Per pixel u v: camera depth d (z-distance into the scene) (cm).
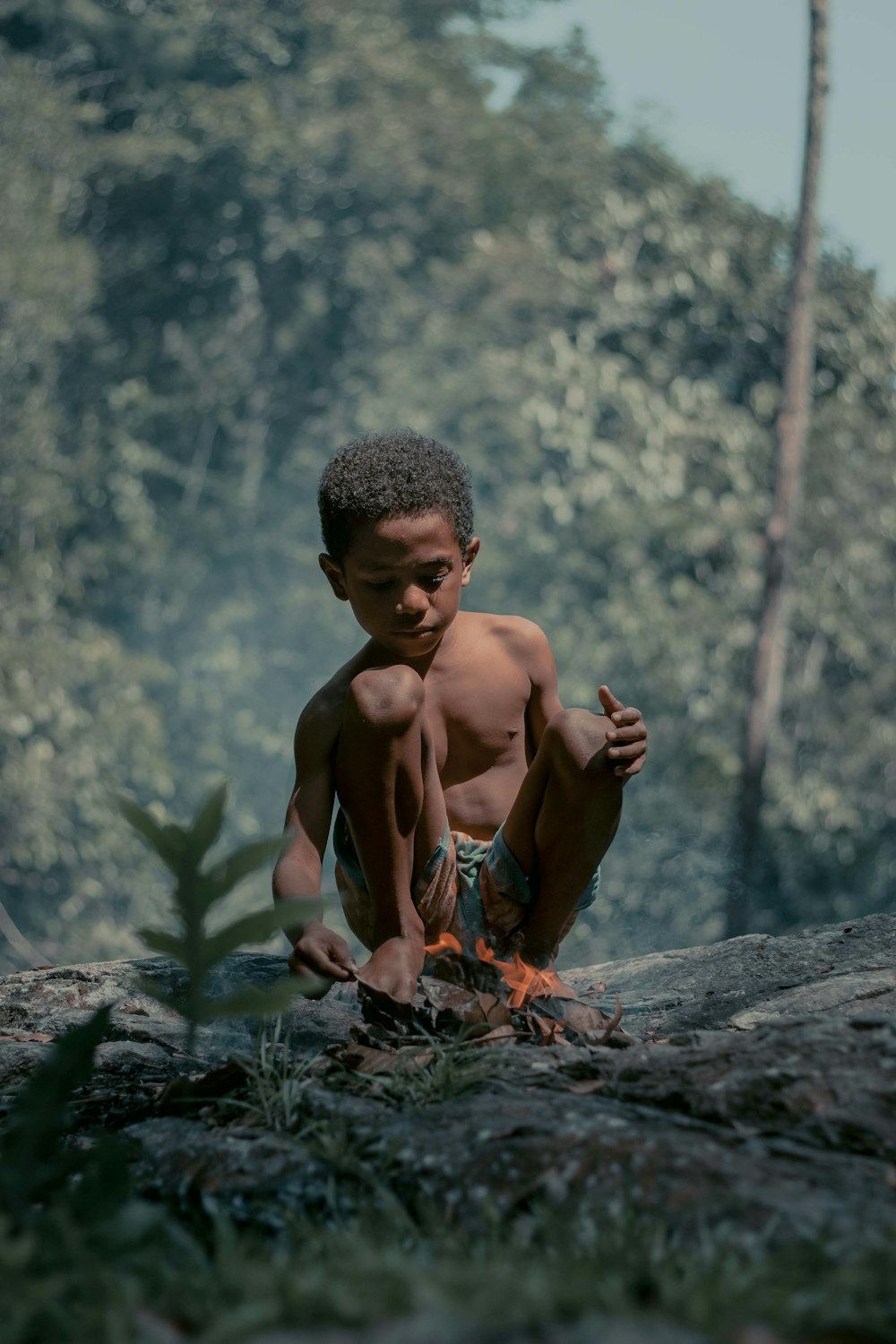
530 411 2203
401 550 307
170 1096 248
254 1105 230
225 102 2827
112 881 1980
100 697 1991
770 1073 206
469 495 326
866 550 2311
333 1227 177
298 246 2861
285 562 2505
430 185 2891
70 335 2428
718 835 2033
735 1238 155
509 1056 244
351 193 2919
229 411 2773
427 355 2564
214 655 2269
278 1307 134
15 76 2591
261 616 2402
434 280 2791
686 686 2114
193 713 2250
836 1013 325
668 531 2208
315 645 2330
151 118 2989
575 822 300
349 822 300
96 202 2905
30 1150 167
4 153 2397
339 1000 371
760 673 1574
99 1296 142
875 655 2317
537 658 352
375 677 286
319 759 320
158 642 2414
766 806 2084
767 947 414
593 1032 290
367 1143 200
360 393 2658
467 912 321
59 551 2358
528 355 2386
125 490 2397
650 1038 333
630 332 2695
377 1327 128
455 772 345
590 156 3164
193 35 3080
